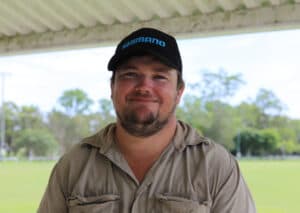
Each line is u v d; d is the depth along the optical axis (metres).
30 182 17.64
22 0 3.79
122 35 4.03
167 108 1.47
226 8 3.57
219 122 33.88
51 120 40.03
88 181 1.53
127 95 1.46
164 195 1.46
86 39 4.16
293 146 32.62
